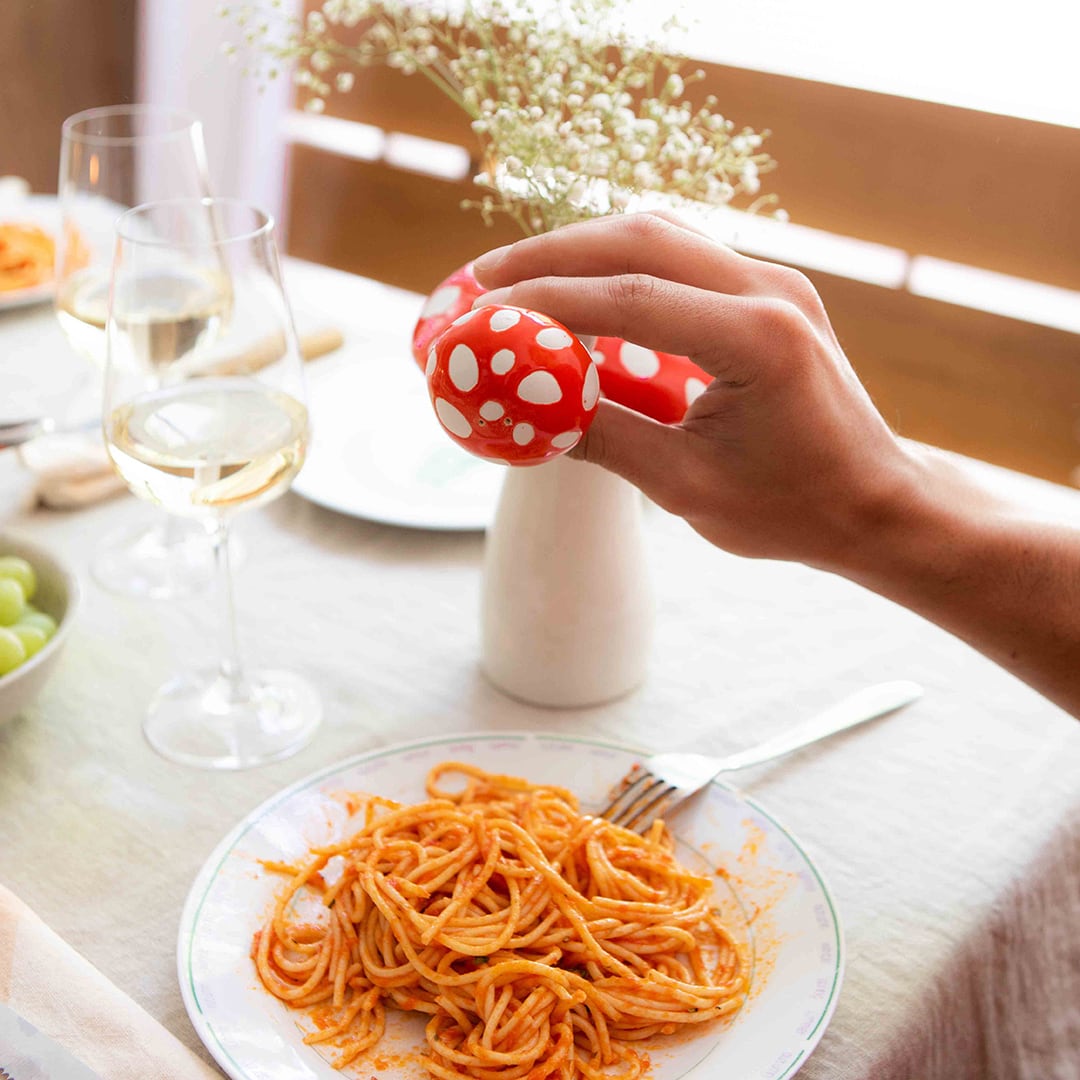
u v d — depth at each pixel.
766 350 0.54
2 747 0.72
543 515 0.71
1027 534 0.61
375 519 0.93
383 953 0.57
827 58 1.66
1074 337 1.54
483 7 0.71
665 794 0.66
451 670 0.81
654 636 0.80
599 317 0.56
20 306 1.30
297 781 0.69
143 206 0.76
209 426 0.70
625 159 0.67
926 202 1.60
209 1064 0.52
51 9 2.60
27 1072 0.47
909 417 1.70
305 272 1.44
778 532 0.61
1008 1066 0.64
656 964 0.57
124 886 0.62
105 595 0.87
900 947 0.60
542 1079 0.51
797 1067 0.50
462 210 2.07
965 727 0.76
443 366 0.56
